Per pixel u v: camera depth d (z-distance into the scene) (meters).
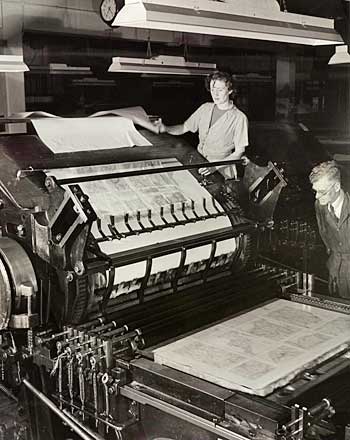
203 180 2.56
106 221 2.16
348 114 2.69
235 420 1.63
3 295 1.94
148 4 1.86
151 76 2.58
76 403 1.97
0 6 2.22
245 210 2.59
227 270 2.56
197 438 1.73
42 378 2.04
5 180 2.07
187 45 2.62
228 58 2.68
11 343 2.09
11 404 2.10
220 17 2.04
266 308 2.41
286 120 2.75
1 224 2.07
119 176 2.22
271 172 2.62
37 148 2.27
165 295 2.32
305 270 2.64
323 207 2.64
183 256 2.27
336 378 1.83
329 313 2.35
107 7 2.39
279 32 2.25
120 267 2.10
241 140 2.70
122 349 1.98
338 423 1.72
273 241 2.64
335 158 2.71
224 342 2.06
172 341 2.07
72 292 1.98
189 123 2.68
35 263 1.99
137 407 1.86
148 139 2.58
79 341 1.98
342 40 2.53
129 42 2.51
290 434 1.56
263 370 1.83
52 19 2.33
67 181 2.04
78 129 2.40
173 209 2.37
